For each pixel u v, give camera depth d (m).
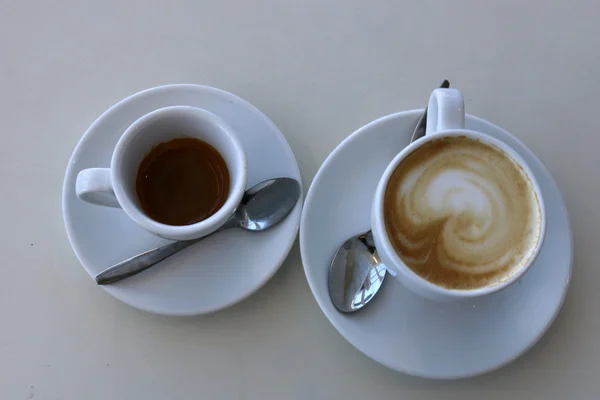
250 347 0.36
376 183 0.36
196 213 0.36
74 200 0.35
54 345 0.36
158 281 0.35
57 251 0.37
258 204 0.36
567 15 0.41
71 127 0.39
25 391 0.36
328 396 0.36
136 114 0.37
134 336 0.36
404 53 0.40
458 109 0.32
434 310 0.35
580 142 0.39
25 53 0.40
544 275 0.35
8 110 0.39
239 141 0.33
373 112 0.40
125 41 0.40
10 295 0.37
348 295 0.35
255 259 0.35
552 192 0.36
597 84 0.40
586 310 0.36
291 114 0.40
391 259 0.32
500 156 0.33
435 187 0.33
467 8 0.41
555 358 0.36
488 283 0.32
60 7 0.40
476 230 0.33
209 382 0.36
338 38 0.40
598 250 0.37
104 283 0.34
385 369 0.36
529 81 0.40
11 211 0.38
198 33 0.40
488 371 0.34
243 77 0.40
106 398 0.36
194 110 0.33
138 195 0.35
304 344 0.36
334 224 0.36
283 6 0.41
